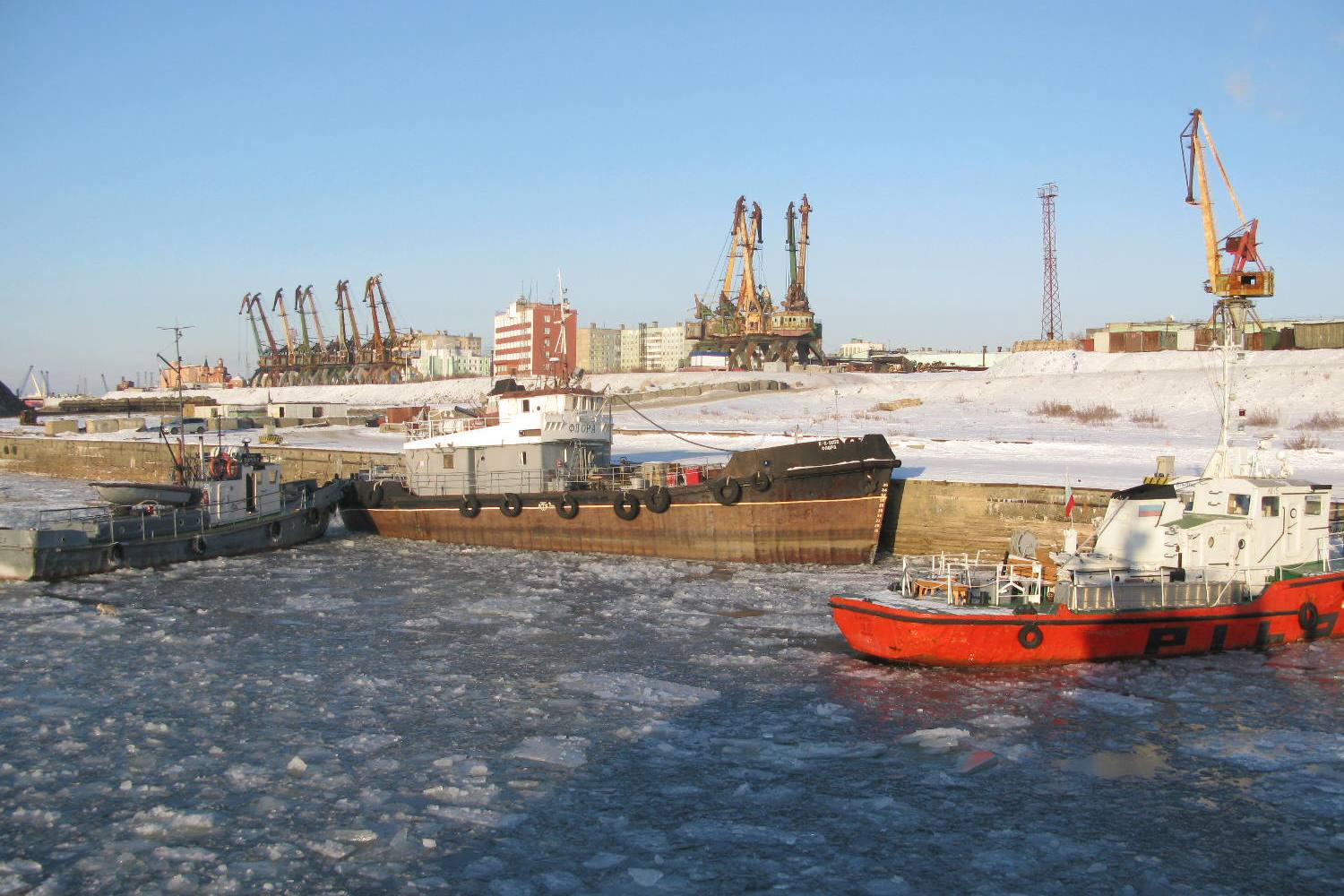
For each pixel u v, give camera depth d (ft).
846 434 201.36
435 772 54.75
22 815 49.49
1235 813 49.32
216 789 52.54
